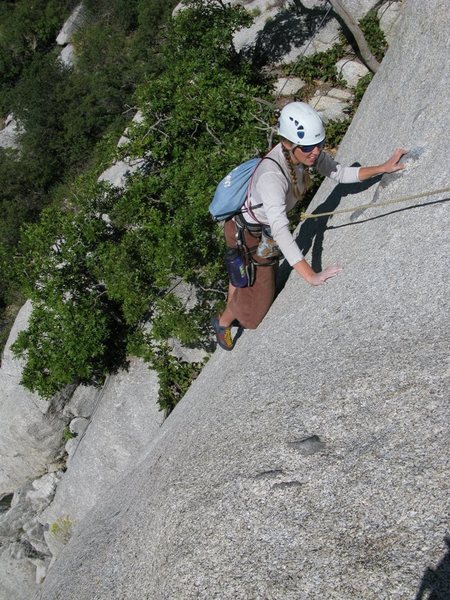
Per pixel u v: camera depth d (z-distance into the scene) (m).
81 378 11.55
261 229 4.58
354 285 4.62
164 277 9.23
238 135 9.10
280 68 12.32
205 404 4.91
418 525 2.84
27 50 24.86
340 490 3.19
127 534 4.10
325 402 3.74
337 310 4.54
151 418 10.45
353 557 2.87
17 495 12.74
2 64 24.41
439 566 2.64
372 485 3.12
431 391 3.41
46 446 12.25
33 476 12.80
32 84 21.94
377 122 6.13
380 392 3.59
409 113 5.45
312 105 11.26
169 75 10.64
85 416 12.03
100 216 10.79
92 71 21.53
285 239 4.13
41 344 10.80
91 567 4.14
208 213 8.51
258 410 4.09
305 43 12.20
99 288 10.94
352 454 3.34
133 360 10.91
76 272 10.70
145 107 10.10
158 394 10.34
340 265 4.98
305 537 3.07
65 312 10.41
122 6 21.95
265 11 13.12
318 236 5.71
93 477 10.88
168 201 9.11
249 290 5.07
